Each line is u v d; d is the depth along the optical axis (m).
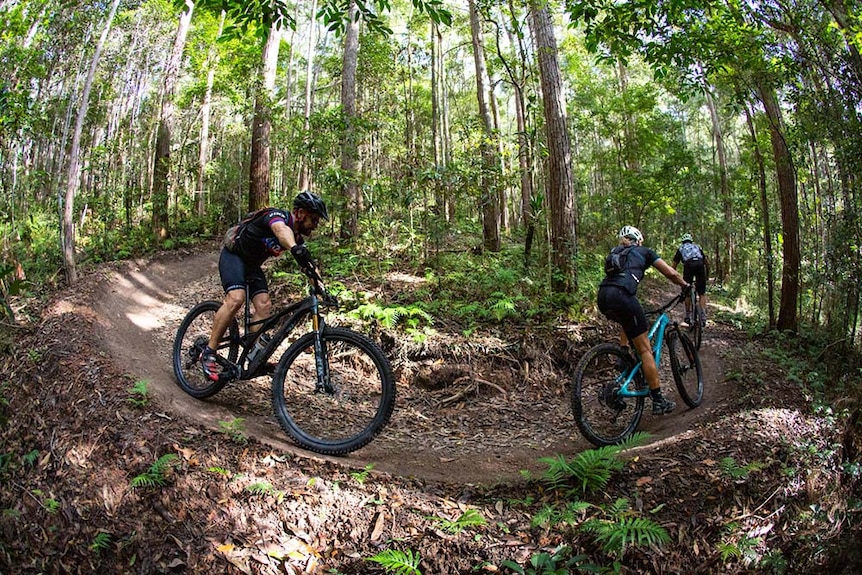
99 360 4.47
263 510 3.14
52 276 7.77
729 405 5.31
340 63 20.53
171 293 9.40
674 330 5.57
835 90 6.18
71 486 3.41
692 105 28.14
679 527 3.45
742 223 19.48
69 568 3.09
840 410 5.00
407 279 9.34
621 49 7.12
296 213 4.27
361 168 14.11
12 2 9.11
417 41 23.97
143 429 3.61
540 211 9.74
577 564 2.99
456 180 9.47
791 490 3.92
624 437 4.76
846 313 6.96
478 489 3.74
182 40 15.02
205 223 15.56
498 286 8.88
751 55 6.90
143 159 17.06
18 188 8.48
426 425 5.38
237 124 16.42
